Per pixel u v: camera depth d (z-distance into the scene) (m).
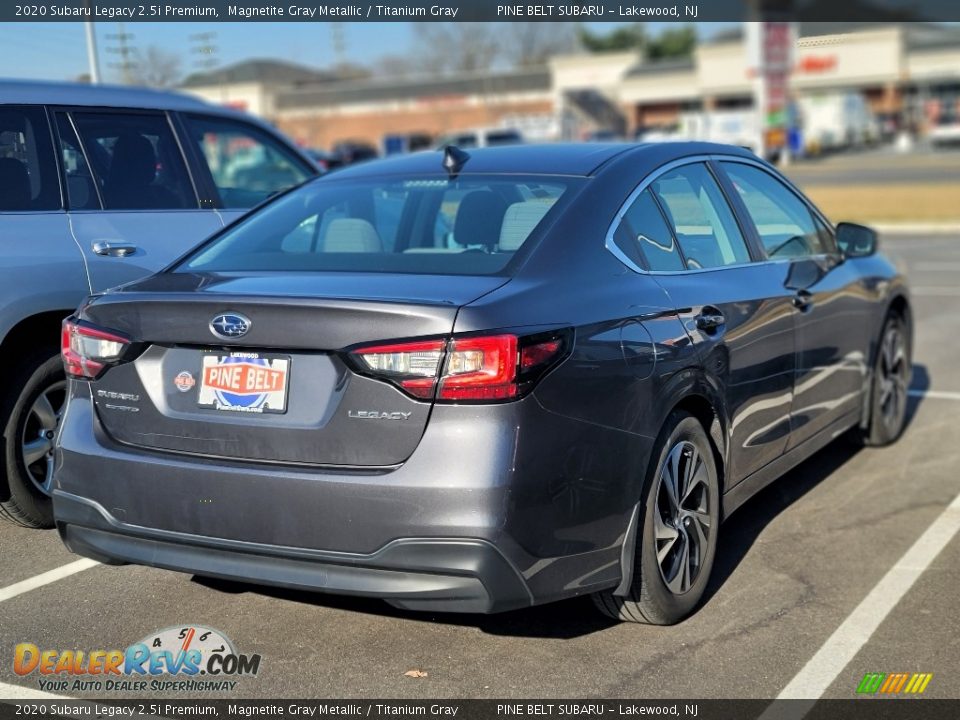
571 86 79.31
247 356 3.27
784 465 4.71
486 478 3.00
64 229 4.84
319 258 3.76
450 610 3.10
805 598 4.02
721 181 4.54
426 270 3.48
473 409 3.04
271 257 3.86
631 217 3.88
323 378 3.17
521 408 3.07
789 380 4.54
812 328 4.75
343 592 3.13
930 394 7.41
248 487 3.19
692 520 3.85
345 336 3.11
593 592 3.39
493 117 74.88
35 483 4.69
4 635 3.72
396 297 3.17
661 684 3.37
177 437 3.35
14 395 4.58
